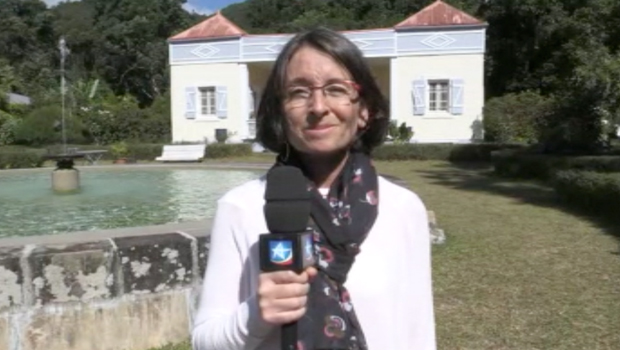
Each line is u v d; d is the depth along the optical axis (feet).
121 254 11.94
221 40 85.35
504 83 107.96
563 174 34.55
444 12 80.79
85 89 134.92
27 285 11.24
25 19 184.14
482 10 109.29
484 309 15.62
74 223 21.43
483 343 13.47
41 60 164.04
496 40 106.01
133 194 30.12
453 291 17.11
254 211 5.17
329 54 5.21
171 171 42.06
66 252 11.53
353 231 4.99
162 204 26.11
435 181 47.34
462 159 67.97
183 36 87.04
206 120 87.20
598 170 38.22
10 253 11.27
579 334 13.92
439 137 80.59
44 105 104.88
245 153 73.15
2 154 57.41
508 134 76.43
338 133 5.18
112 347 11.97
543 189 41.06
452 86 79.51
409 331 5.30
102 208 25.16
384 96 5.58
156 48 180.04
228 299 5.09
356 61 5.28
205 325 4.98
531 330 14.20
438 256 21.04
